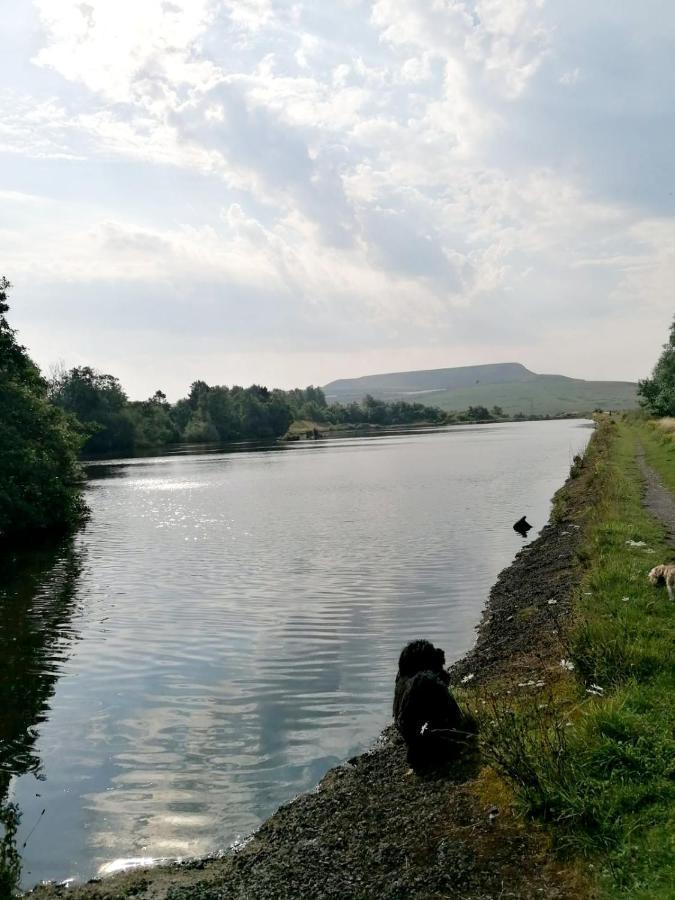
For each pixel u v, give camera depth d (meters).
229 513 38.22
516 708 8.38
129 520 37.06
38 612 17.98
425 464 65.12
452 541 25.72
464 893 5.51
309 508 38.72
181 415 181.38
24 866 7.21
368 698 11.28
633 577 12.01
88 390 133.12
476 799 6.81
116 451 134.25
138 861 7.23
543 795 6.22
